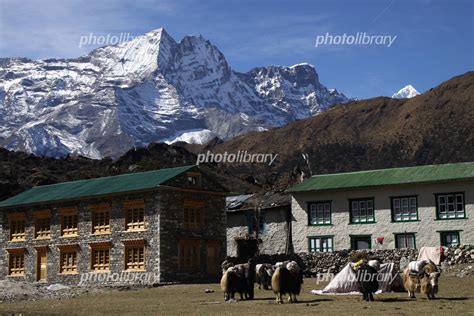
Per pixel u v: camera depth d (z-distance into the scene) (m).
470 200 62.31
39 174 130.00
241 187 138.75
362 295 37.12
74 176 137.75
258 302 37.19
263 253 73.06
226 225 72.69
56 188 71.56
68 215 66.56
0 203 71.81
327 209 68.62
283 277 36.19
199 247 63.28
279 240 72.31
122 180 66.50
